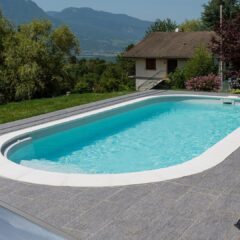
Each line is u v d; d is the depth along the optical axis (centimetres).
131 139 1323
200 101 1864
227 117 1644
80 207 589
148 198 618
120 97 1803
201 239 491
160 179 700
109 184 680
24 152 1103
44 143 1191
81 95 1908
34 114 1389
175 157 1127
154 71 3781
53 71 3130
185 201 604
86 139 1330
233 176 715
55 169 1000
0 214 228
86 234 508
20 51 2881
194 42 3772
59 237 229
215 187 661
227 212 564
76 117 1334
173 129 1457
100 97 1806
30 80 2819
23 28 3169
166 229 518
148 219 546
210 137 1342
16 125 1210
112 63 5197
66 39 3328
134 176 716
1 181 712
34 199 623
